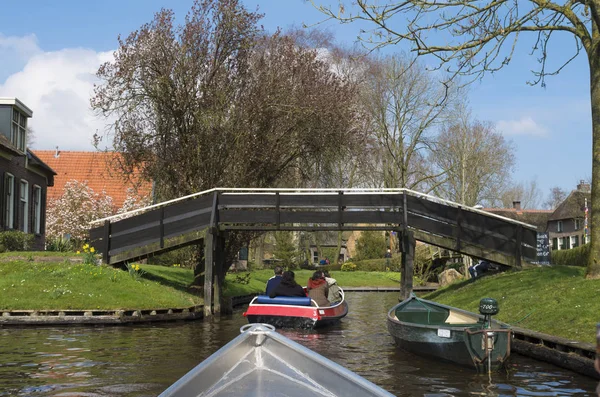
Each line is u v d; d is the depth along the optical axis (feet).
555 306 39.37
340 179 100.22
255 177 73.87
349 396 18.06
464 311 38.24
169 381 28.43
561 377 29.73
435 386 28.07
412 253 63.57
